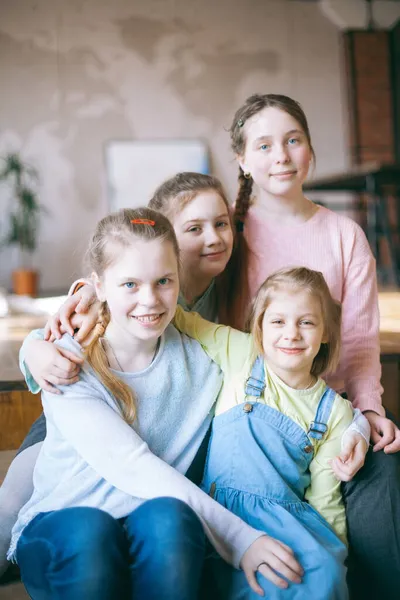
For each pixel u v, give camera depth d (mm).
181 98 7598
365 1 7676
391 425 1367
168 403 1314
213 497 1293
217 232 1549
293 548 1151
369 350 1586
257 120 1609
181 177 1603
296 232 1675
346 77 7660
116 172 7535
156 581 1029
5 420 1812
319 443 1313
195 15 7559
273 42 7668
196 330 1449
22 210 7008
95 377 1247
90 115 7504
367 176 5242
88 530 1068
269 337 1328
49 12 7383
